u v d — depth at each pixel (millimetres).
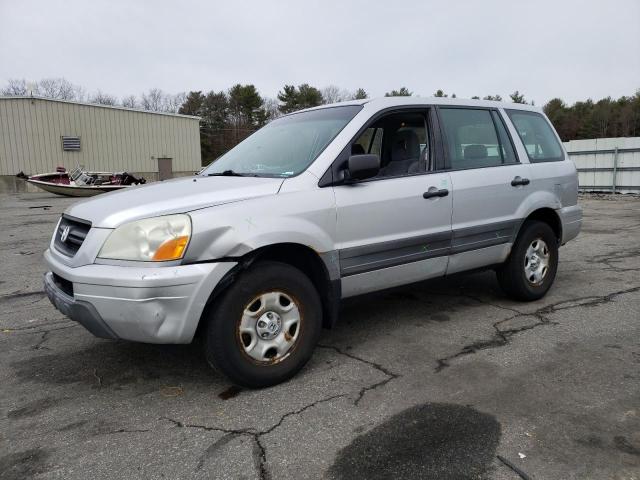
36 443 2650
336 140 3617
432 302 5020
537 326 4273
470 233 4266
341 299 3611
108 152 29391
